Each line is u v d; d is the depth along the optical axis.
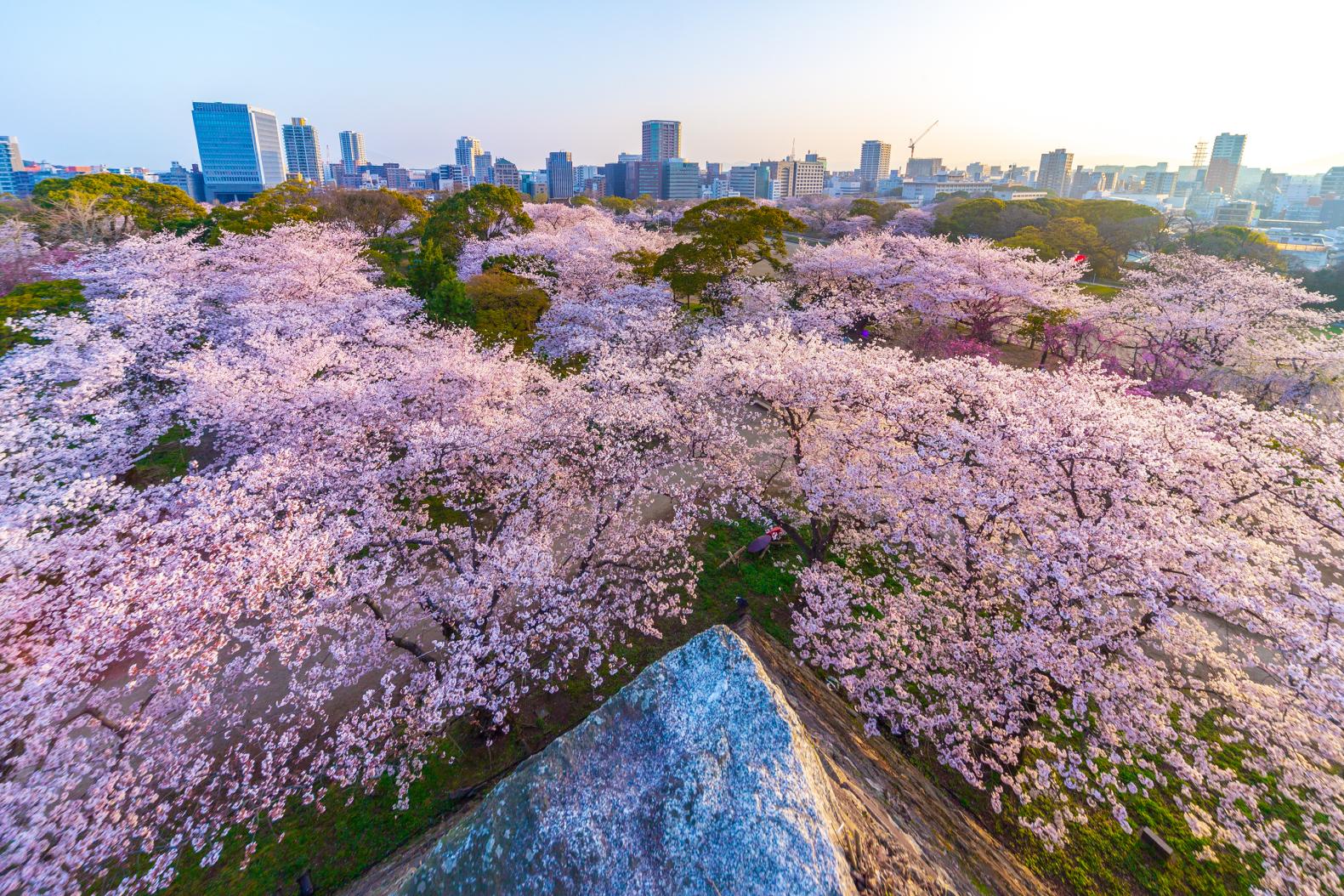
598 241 41.72
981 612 12.09
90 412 16.67
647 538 14.52
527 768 6.25
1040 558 10.30
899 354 18.53
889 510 12.71
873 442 14.02
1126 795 10.78
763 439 21.16
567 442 15.06
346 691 12.23
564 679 12.59
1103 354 32.56
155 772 9.01
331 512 12.80
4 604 9.18
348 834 9.99
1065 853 9.90
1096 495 11.50
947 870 7.38
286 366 18.00
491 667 10.47
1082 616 9.93
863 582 14.23
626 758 6.33
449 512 17.47
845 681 11.45
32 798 7.79
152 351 21.17
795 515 16.16
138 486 17.58
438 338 24.14
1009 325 36.66
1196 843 10.05
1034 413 12.66
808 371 15.34
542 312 32.50
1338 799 8.46
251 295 26.56
